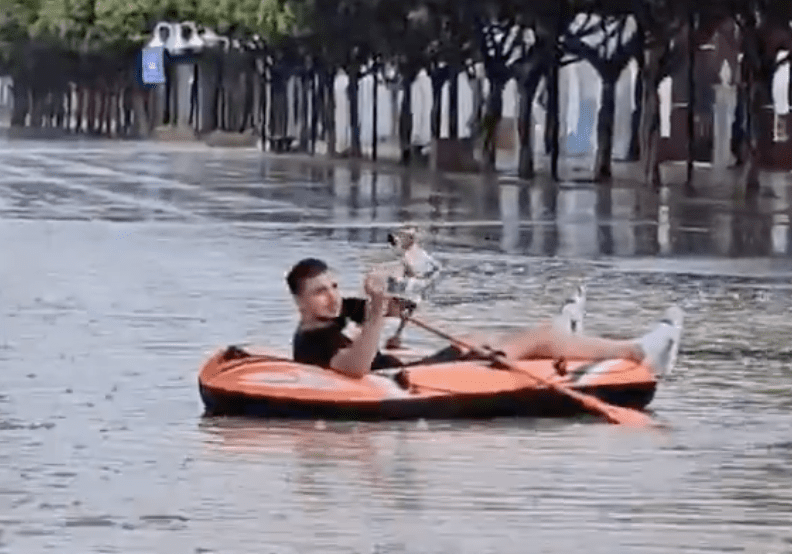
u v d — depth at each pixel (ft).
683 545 45.50
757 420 64.95
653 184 235.81
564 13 251.60
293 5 317.83
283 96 414.62
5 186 244.22
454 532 46.83
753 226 168.25
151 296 106.52
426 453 58.08
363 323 66.18
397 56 307.37
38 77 568.82
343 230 161.99
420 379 64.69
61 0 481.05
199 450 58.75
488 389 64.54
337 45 322.14
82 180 264.11
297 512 49.29
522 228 165.68
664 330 67.05
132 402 68.64
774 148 293.43
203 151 415.23
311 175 283.38
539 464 56.24
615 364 66.39
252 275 119.55
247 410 64.95
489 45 275.18
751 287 113.50
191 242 148.05
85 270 123.34
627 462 56.70
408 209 193.36
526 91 261.44
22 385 72.90
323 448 59.00
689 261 131.44
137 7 461.37
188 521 48.24
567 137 379.76
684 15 227.81
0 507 50.26
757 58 213.46
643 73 235.81
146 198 214.07
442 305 102.58
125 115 554.46
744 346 85.56
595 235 157.17
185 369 77.25
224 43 449.06
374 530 47.03
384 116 457.27
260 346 83.71
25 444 60.13
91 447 59.52
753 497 51.44
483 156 283.79
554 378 65.62
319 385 64.34
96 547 45.27
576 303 67.67
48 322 93.86
